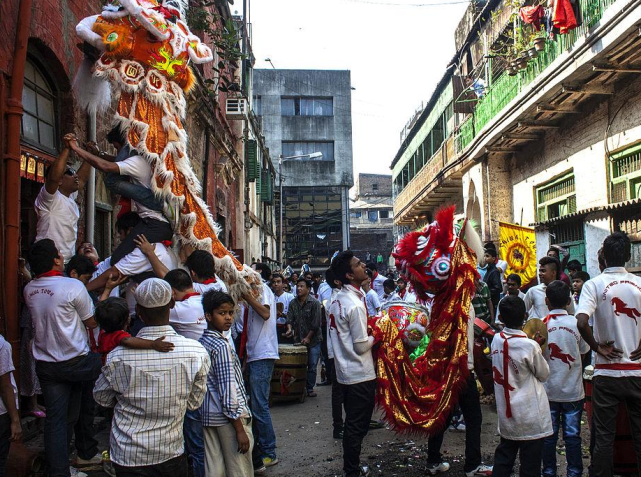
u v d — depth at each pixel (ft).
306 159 138.51
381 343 16.60
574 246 35.22
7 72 17.17
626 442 14.61
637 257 29.22
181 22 14.79
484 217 51.47
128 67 13.47
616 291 14.03
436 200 78.23
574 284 21.53
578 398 15.28
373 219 193.06
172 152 13.99
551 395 15.51
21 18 17.31
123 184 13.73
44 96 21.15
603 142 34.71
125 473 10.18
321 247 138.31
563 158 40.24
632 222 30.07
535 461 13.82
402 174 104.01
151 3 14.15
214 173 49.49
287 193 138.92
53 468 14.08
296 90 138.31
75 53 22.59
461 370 16.16
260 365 18.35
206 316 12.81
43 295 14.39
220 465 12.78
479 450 16.37
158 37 13.66
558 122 40.73
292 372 27.78
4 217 16.20
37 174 19.30
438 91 70.54
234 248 63.52
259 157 92.63
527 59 39.40
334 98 139.33
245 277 16.46
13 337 15.94
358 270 16.40
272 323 18.85
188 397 10.75
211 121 45.85
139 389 10.25
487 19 52.47
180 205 14.16
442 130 71.20
